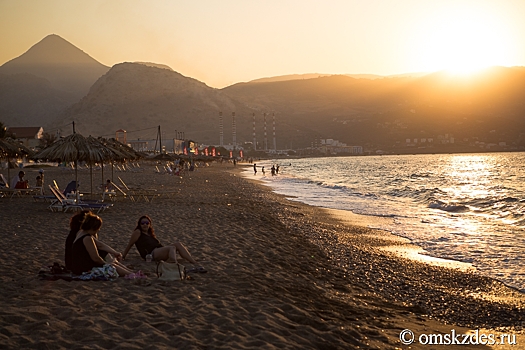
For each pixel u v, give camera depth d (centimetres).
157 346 508
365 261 1152
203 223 1585
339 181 5494
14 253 1002
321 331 612
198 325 585
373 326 666
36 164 6962
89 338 523
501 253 1289
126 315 607
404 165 11831
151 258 933
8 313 583
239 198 2766
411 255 1252
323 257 1164
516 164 11269
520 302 839
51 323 559
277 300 726
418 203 2797
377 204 2725
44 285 738
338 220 1980
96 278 779
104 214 1755
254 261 1036
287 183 5028
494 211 2327
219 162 14662
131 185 3616
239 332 571
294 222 1827
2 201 2117
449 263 1161
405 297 854
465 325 714
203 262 986
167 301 680
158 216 1730
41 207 1900
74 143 1850
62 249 1059
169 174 5653
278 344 540
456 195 3353
